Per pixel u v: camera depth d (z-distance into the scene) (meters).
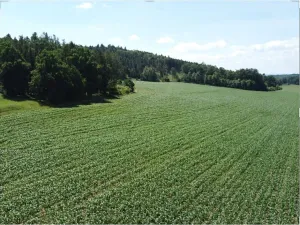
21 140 43.88
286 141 51.88
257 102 105.31
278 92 158.75
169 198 29.19
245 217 26.09
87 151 41.41
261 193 30.77
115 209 26.67
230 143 49.09
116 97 90.62
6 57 74.69
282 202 29.00
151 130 54.59
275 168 38.50
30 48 88.06
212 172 36.16
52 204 27.23
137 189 30.86
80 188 30.44
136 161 38.84
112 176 33.97
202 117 69.75
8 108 61.03
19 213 25.20
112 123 57.75
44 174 33.28
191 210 27.08
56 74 71.75
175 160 39.94
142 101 86.38
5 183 30.83
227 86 178.00
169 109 76.38
